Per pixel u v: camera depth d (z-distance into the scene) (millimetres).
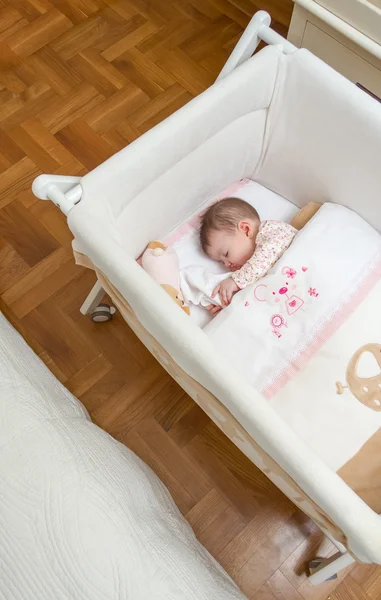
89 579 802
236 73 1030
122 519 869
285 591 1220
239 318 1104
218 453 1350
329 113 1060
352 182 1141
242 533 1271
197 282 1180
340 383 1058
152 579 822
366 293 1109
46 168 1671
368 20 1045
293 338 1087
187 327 815
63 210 926
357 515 709
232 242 1193
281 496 1303
